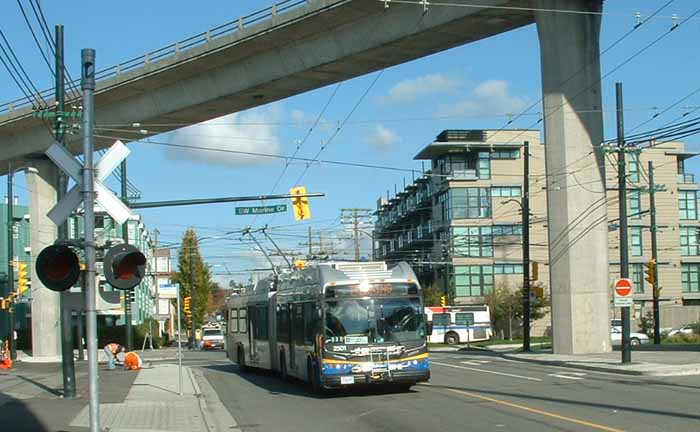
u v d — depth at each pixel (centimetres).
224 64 3925
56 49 2136
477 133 7806
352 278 1967
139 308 8438
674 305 7806
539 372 2677
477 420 1426
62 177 2277
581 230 3541
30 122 4634
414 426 1392
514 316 7094
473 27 3384
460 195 7719
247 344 3086
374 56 3569
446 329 6284
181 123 4403
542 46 3544
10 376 3062
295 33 3603
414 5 3319
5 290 7050
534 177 7700
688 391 1848
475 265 7694
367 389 2094
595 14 3538
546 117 3584
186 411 1766
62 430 1399
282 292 2498
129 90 4212
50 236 5069
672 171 7931
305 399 2002
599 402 1639
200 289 8281
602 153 3422
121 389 2341
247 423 1579
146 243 9288
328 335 1928
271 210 3000
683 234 7950
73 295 1117
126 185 4178
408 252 9338
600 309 3553
